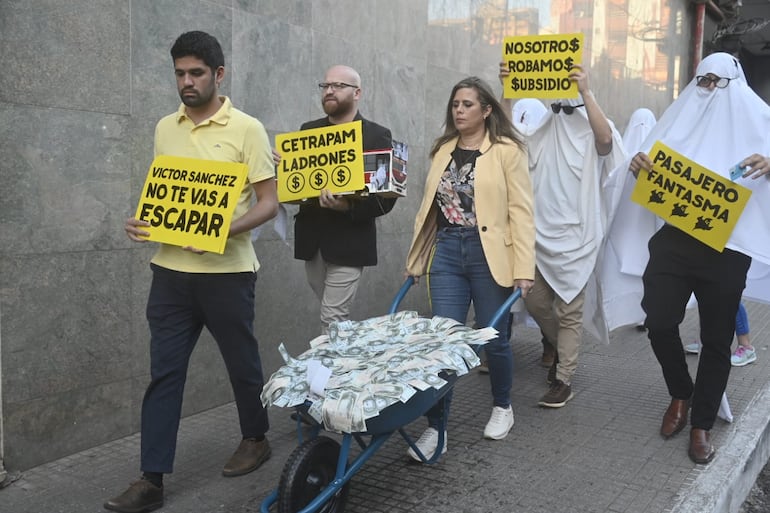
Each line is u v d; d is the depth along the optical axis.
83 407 3.75
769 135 3.80
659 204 3.83
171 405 3.21
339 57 5.34
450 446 3.92
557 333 4.89
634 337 6.56
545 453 3.83
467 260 3.81
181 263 3.20
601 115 4.21
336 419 2.66
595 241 4.51
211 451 3.85
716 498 3.32
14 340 3.41
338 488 2.80
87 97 3.62
